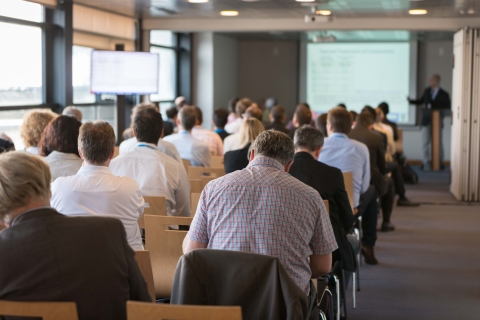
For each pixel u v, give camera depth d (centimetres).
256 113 737
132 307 172
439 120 1201
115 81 816
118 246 186
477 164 852
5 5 655
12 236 180
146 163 379
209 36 1202
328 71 1395
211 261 204
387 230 686
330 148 498
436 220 744
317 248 249
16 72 683
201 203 249
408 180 1040
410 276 514
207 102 1215
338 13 809
